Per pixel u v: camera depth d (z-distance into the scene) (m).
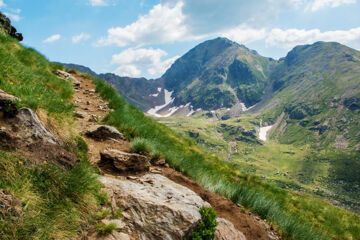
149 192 5.90
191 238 4.99
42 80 10.99
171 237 4.72
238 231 6.24
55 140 5.55
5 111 4.79
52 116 6.62
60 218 3.76
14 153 4.17
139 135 11.30
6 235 3.01
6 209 3.23
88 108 12.63
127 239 4.26
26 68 10.42
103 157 7.21
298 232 8.20
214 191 8.89
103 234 4.09
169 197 5.95
